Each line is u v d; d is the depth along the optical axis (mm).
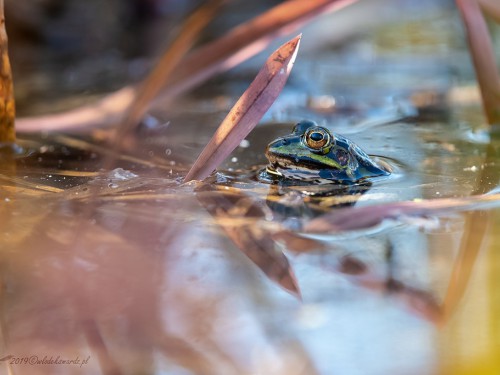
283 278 780
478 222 805
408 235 799
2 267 780
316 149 837
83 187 827
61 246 790
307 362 753
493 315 763
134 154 864
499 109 880
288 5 871
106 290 772
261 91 816
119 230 798
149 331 762
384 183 836
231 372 752
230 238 797
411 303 770
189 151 869
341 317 766
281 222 806
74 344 758
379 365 752
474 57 875
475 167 850
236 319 766
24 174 839
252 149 871
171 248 791
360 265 785
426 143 877
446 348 755
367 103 936
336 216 803
